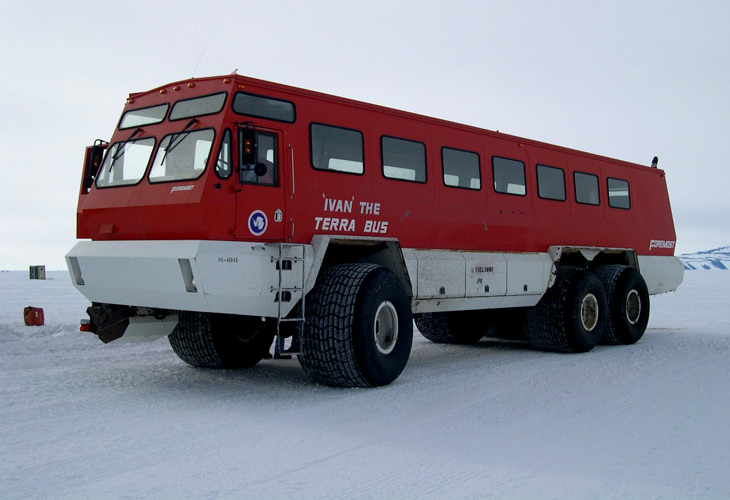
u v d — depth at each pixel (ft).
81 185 26.89
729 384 26.17
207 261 21.75
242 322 29.58
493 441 18.31
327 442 18.04
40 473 15.39
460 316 38.50
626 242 41.91
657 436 18.90
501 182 33.45
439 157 30.22
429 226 29.43
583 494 14.35
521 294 33.22
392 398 23.43
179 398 23.41
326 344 24.17
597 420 20.62
